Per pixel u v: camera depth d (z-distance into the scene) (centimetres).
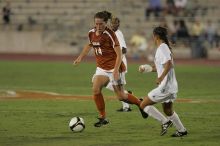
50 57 10200
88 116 3828
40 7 11956
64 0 11925
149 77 6962
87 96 4972
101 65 3322
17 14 11925
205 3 11312
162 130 3088
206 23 10756
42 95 5025
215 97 4962
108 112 4025
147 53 9975
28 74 7231
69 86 5841
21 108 4191
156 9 11125
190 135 3130
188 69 8138
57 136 3097
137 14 11425
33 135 3123
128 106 4069
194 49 10000
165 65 2894
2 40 11031
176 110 4128
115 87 3325
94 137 3072
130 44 10419
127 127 3400
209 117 3806
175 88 2970
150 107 3053
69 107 4259
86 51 3412
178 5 11012
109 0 11700
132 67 8456
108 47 3269
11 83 6134
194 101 4666
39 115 3856
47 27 11388
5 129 3306
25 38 10975
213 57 10056
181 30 10356
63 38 11131
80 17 11588
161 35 2939
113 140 2984
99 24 3206
